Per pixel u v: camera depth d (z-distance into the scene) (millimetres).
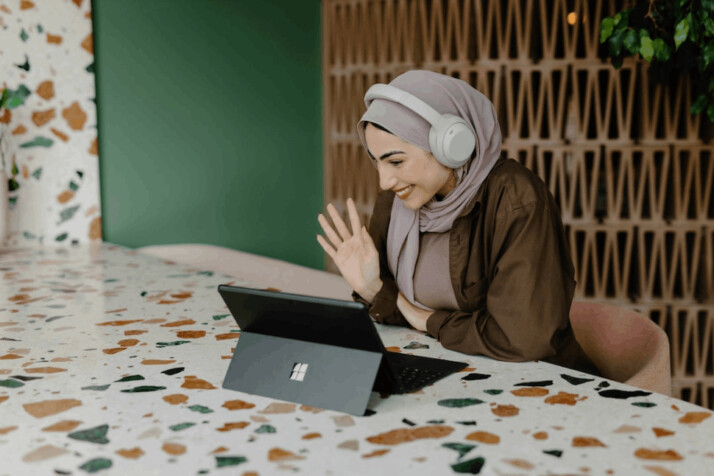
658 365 1348
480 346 1282
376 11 3455
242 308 1104
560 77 3262
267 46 3527
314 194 3846
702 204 3195
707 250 3197
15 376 1174
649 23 2729
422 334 1451
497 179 1403
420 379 1129
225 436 915
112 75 3014
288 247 3762
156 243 3234
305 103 3732
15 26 2732
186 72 3244
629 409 990
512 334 1263
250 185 3555
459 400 1039
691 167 3139
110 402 1047
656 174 3311
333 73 3689
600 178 3354
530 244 1308
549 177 3344
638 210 3188
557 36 3352
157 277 2113
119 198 3090
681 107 3207
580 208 3385
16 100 2746
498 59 3209
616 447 860
